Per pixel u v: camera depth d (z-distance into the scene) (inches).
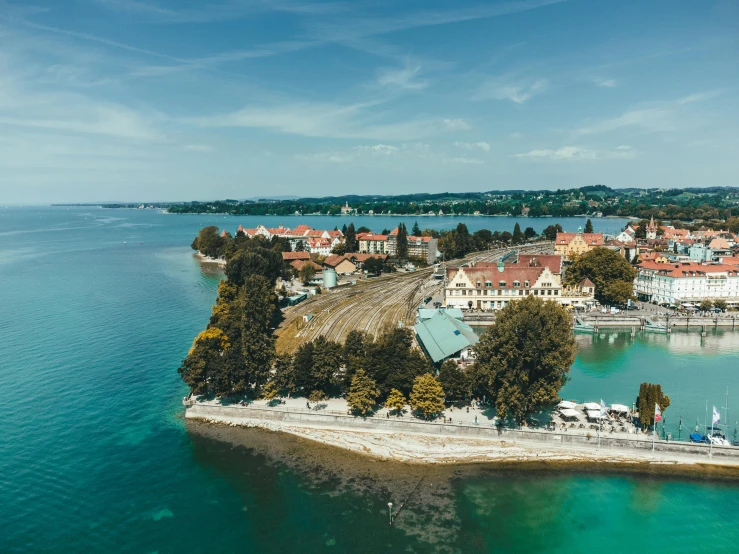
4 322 7219.5
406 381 4215.1
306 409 4254.4
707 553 2778.1
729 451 3563.0
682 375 5265.8
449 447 3794.3
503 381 3821.4
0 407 4495.6
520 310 4079.7
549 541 2856.8
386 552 2763.3
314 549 2792.8
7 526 2972.4
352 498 3248.0
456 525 2982.3
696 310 7765.8
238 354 4495.6
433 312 6688.0
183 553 2775.6
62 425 4192.9
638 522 3011.8
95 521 3031.5
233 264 7618.1
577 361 5757.9
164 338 6486.2
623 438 3690.9
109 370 5378.9
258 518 3065.9
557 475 3479.3
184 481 3442.4
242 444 3927.2
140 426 4192.9
